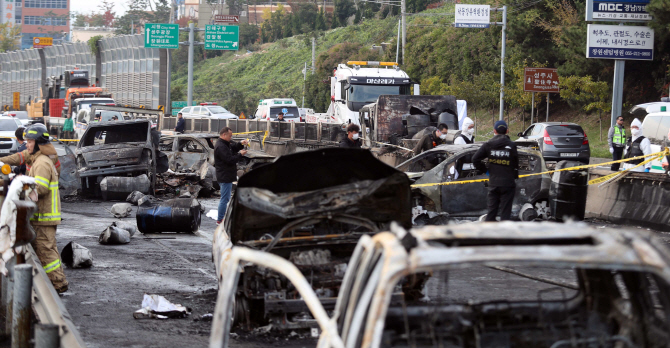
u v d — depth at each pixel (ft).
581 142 142.10
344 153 35.24
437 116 130.62
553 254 17.10
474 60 287.89
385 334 20.49
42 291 30.37
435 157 82.33
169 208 75.66
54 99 272.10
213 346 20.13
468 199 71.10
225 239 40.37
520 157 74.54
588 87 195.83
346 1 611.88
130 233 73.31
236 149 77.97
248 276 35.70
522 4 243.60
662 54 196.03
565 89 202.59
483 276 49.62
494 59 260.21
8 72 488.02
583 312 22.39
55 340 23.09
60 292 45.98
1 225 39.22
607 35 157.07
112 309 42.98
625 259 17.08
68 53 400.06
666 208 79.92
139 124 113.19
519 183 72.64
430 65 325.83
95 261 58.80
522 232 19.04
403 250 17.49
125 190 107.55
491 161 64.95
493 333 20.98
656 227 80.18
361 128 141.28
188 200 77.51
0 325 36.91
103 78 368.89
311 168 36.27
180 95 507.71
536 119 252.21
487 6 213.25
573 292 42.93
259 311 37.37
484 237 18.89
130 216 91.45
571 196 71.20
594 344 20.53
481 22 213.66
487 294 42.37
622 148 126.11
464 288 44.73
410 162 75.31
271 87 492.95
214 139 123.13
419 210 70.95
